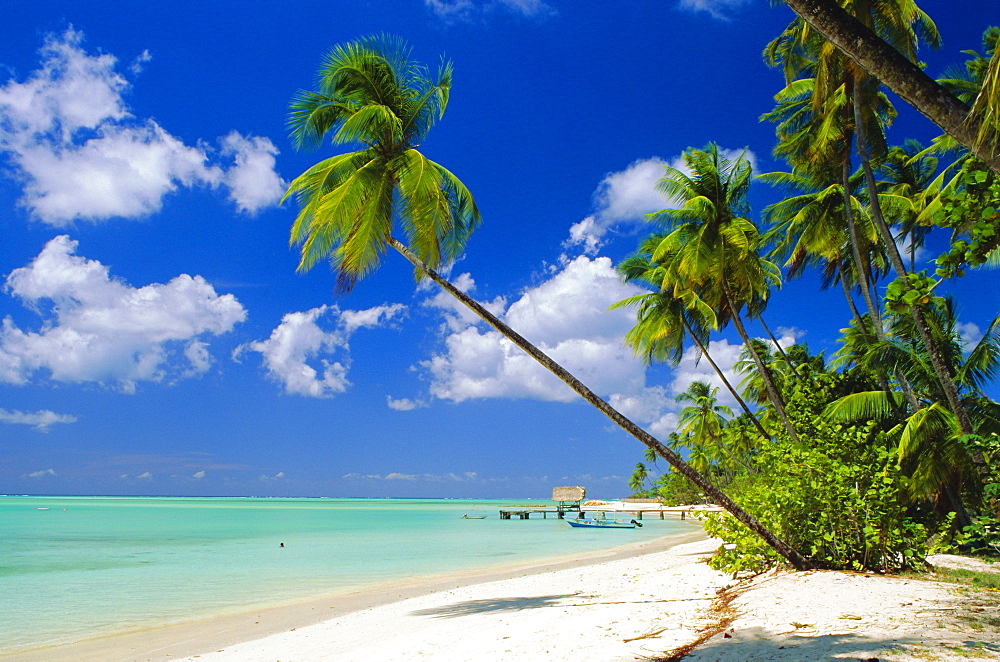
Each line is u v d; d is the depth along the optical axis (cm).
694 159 2159
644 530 5288
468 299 1380
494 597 1519
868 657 572
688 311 2302
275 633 1281
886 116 2003
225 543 3606
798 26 1852
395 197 1459
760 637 720
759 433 2328
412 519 7481
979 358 1733
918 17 1506
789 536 1373
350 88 1490
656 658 703
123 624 1423
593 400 1363
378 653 923
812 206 2172
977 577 1151
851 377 2312
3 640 1277
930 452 1708
